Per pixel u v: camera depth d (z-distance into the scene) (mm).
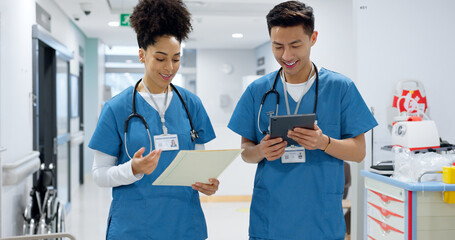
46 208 3893
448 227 2484
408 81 3426
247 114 1967
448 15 3467
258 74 12383
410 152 2650
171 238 1712
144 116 1742
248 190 6949
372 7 3453
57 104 5895
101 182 1670
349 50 4914
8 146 3594
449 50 3475
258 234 1886
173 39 1586
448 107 3482
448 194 2439
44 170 4004
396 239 2598
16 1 3928
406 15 3463
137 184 1695
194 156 1485
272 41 1691
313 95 1864
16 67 3898
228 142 6824
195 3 7242
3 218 3377
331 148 1744
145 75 1771
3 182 3383
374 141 3471
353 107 1857
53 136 5785
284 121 1585
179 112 1794
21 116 4051
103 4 6773
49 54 5766
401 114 3344
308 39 1675
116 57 12266
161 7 1572
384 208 2727
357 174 3646
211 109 12711
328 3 4895
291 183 1840
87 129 10000
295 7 1640
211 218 5871
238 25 8859
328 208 1830
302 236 1828
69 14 7344
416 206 2463
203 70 12711
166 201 1714
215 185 1715
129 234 1681
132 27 1652
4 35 3506
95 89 10102
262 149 1710
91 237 4875
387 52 3475
